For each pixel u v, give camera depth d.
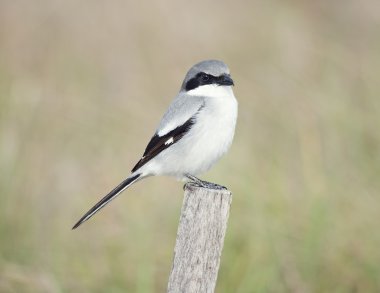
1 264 11.16
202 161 9.36
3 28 19.38
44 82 17.52
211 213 7.17
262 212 11.52
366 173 12.48
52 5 20.05
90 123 15.52
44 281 10.76
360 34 20.48
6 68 17.75
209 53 18.64
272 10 19.94
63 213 12.84
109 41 19.19
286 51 18.17
